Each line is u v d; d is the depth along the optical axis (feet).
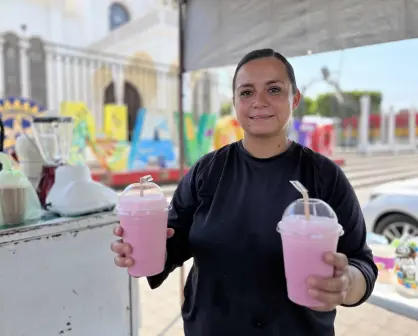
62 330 5.86
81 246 6.02
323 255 2.94
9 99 27.50
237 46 9.27
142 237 3.75
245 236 3.95
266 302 3.90
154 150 37.22
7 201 5.45
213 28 9.80
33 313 5.50
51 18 45.21
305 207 3.11
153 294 12.60
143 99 51.11
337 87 30.83
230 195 4.20
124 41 50.06
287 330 3.88
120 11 53.42
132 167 35.37
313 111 85.20
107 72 48.19
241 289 3.98
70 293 5.92
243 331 4.00
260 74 3.97
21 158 7.54
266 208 3.97
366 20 7.25
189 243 4.36
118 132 35.96
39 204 6.12
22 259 5.33
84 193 6.19
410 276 6.75
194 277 4.48
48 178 6.97
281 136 4.19
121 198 3.88
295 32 8.23
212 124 37.86
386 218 14.25
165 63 52.80
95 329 6.31
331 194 3.96
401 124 92.68
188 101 51.75
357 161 60.90
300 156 4.18
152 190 4.00
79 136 29.76
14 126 27.55
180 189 4.80
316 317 3.90
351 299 3.52
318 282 2.90
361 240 3.99
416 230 13.46
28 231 5.36
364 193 28.60
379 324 10.59
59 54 43.83
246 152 4.32
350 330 10.27
